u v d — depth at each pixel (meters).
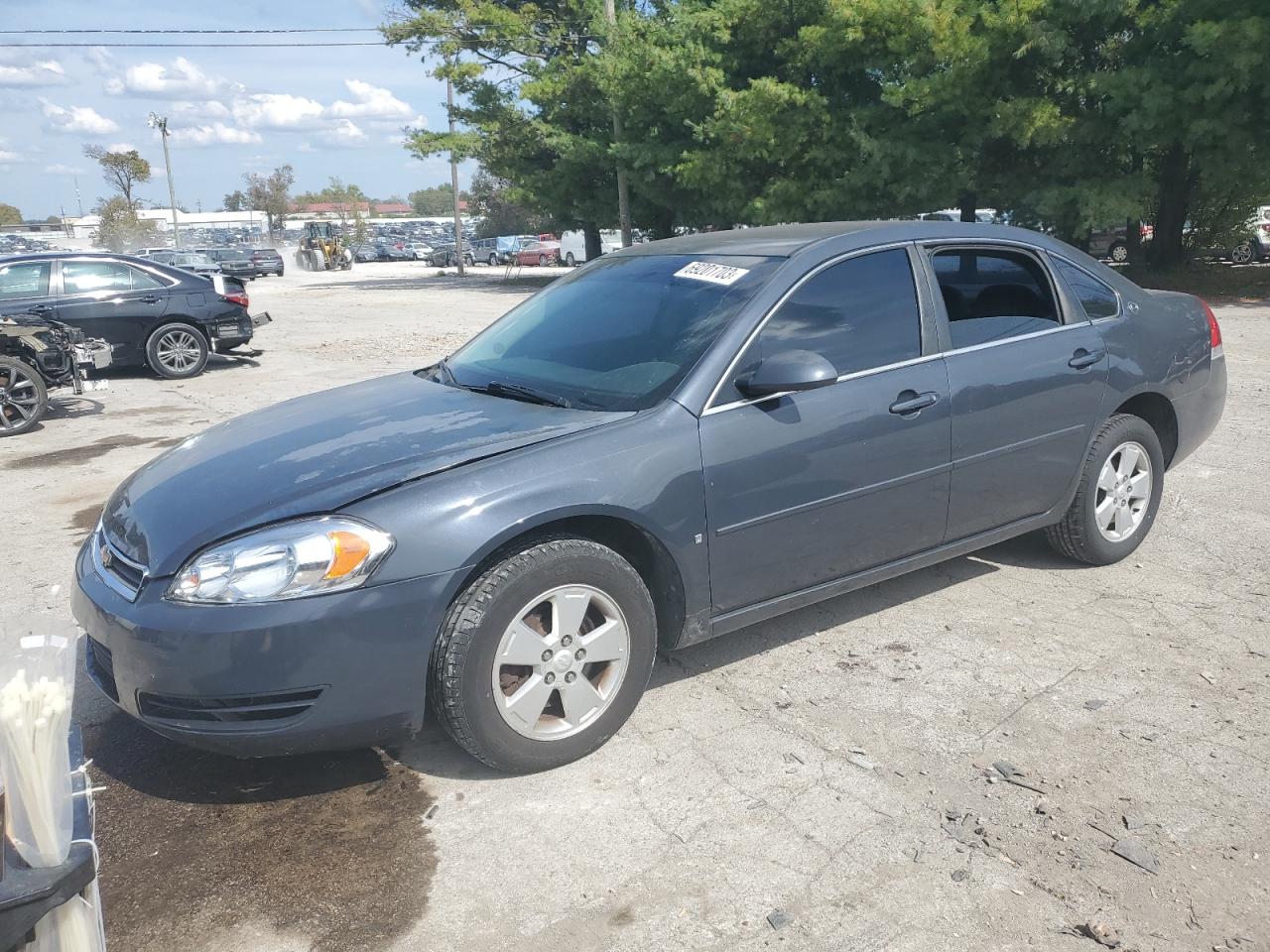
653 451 3.23
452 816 2.96
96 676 3.13
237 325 12.68
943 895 2.54
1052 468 4.34
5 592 4.97
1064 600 4.38
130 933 2.51
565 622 3.08
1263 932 2.39
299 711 2.82
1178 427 4.91
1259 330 12.91
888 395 3.75
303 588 2.76
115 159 82.31
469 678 2.92
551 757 3.13
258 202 98.62
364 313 21.19
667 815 2.92
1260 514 5.43
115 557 3.12
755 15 21.81
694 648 4.04
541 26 29.08
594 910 2.54
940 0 18.81
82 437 8.84
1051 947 2.36
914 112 19.53
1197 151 17.75
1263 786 2.97
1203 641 3.94
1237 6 16.20
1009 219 22.09
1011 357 4.13
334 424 3.57
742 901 2.55
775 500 3.50
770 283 3.65
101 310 11.66
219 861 2.79
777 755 3.22
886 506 3.81
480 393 3.81
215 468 3.32
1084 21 17.77
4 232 119.75
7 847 1.66
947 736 3.30
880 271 3.91
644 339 3.71
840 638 4.07
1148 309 4.79
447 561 2.87
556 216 31.33
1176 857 2.66
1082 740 3.25
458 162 30.14
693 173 22.50
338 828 2.93
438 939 2.46
